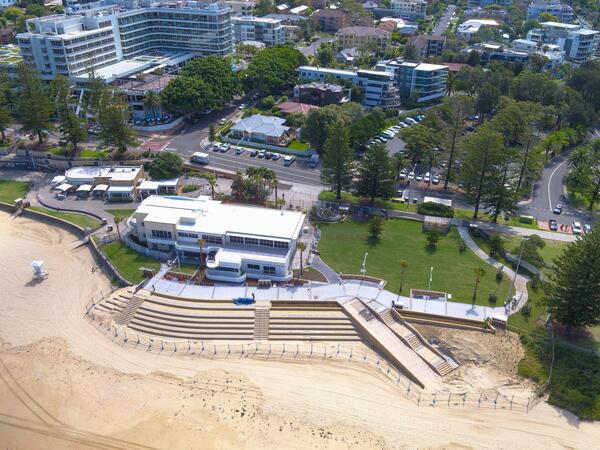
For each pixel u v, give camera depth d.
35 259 118.88
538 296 104.19
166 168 149.00
